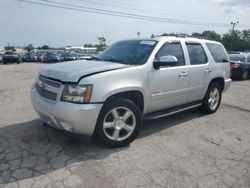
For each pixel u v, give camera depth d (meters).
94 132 3.76
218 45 6.15
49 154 3.67
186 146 4.09
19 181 2.99
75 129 3.49
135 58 4.34
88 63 4.22
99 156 3.65
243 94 8.91
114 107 3.75
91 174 3.18
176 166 3.44
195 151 3.92
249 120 5.61
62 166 3.35
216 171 3.34
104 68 3.75
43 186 2.90
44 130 4.55
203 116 5.79
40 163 3.41
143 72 4.06
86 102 3.42
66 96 3.44
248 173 3.31
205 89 5.56
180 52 4.92
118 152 3.80
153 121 5.32
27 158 3.54
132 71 3.91
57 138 4.21
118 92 3.71
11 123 4.93
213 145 4.17
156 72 4.27
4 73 15.88
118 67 3.86
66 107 3.38
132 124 4.02
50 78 3.74
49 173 3.17
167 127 4.98
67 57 35.53
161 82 4.38
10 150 3.76
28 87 9.49
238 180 3.14
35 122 4.98
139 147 4.00
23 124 4.87
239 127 5.11
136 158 3.62
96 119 3.55
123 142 3.96
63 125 3.54
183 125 5.12
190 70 4.98
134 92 4.04
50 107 3.55
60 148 3.86
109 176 3.14
